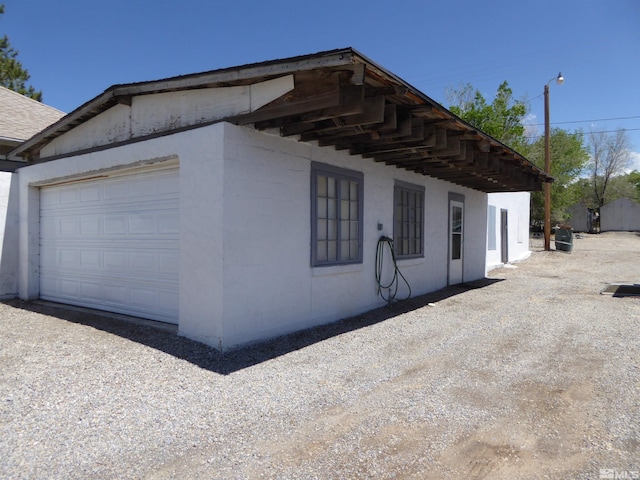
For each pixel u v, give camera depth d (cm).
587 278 1224
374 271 785
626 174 5447
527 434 319
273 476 267
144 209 653
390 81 461
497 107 2394
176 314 609
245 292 533
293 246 604
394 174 841
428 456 290
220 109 570
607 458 286
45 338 558
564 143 3212
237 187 523
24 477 262
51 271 834
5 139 1014
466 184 1123
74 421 335
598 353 516
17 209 873
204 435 318
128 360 473
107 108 712
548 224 2056
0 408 354
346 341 571
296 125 559
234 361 479
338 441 309
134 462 281
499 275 1317
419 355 512
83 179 756
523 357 503
